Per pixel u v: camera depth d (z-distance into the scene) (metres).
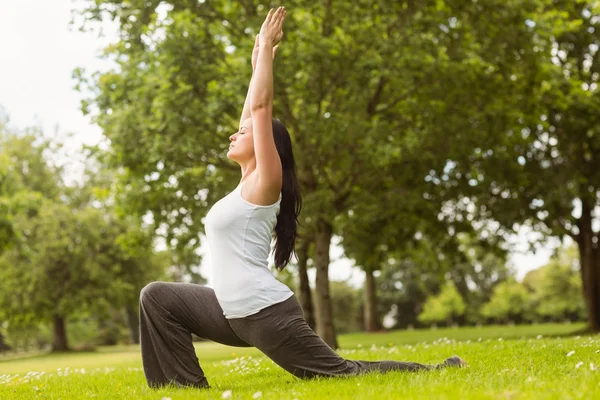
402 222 19.77
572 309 56.25
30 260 38.81
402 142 14.75
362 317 68.94
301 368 4.21
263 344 4.15
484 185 19.09
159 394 3.98
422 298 68.19
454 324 69.94
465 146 16.67
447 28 16.23
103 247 40.41
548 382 3.54
